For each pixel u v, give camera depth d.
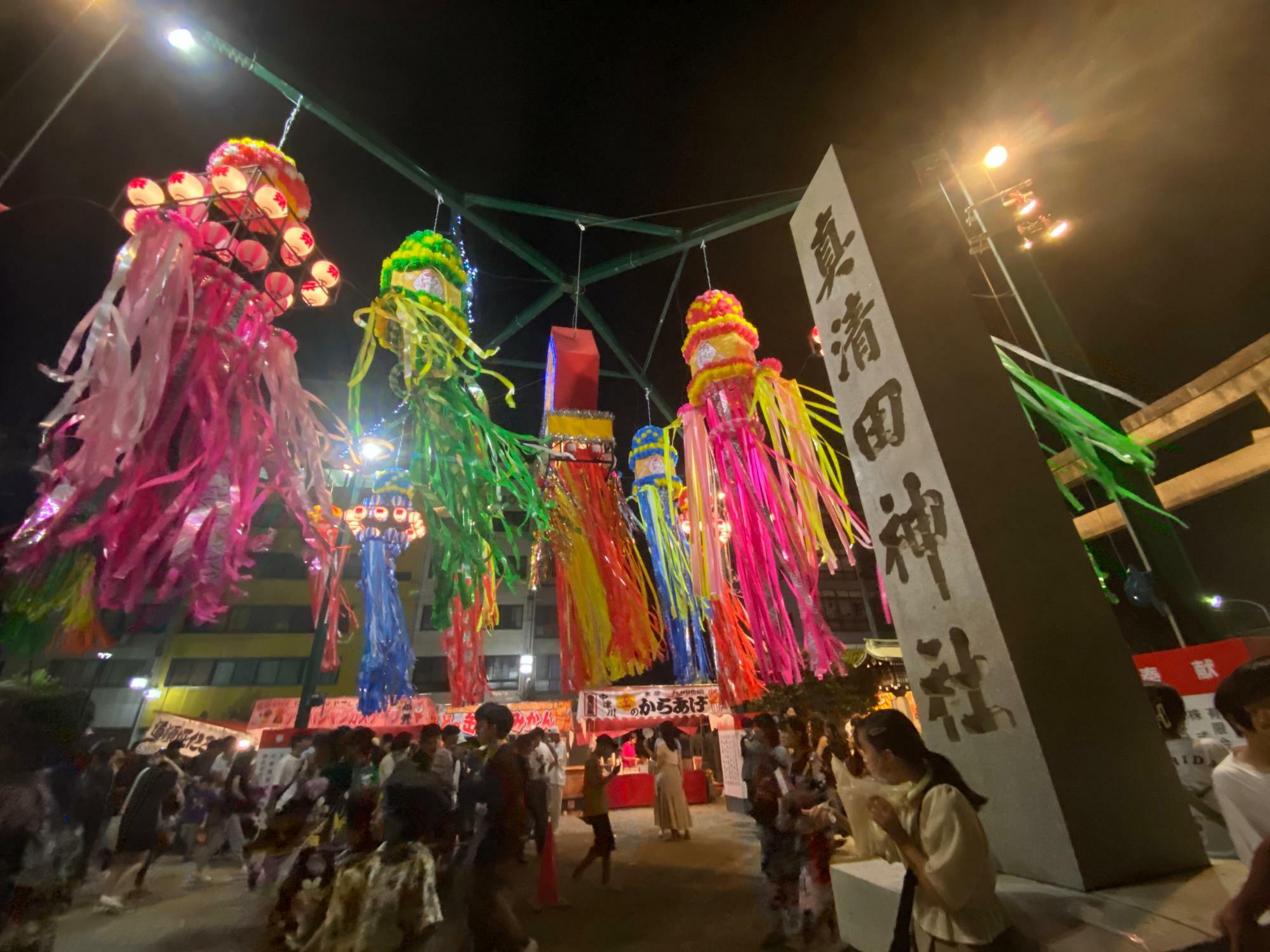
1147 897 2.03
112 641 3.82
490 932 2.99
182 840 7.45
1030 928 1.94
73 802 3.30
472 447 4.93
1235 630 8.26
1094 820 2.25
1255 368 6.67
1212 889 2.05
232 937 4.30
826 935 3.69
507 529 5.07
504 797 3.29
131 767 6.75
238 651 23.05
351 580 23.86
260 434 4.12
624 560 6.07
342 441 4.74
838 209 3.74
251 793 7.21
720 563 5.38
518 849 3.23
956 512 2.75
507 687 24.30
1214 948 1.66
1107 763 2.35
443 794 3.13
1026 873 2.39
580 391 6.70
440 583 4.56
